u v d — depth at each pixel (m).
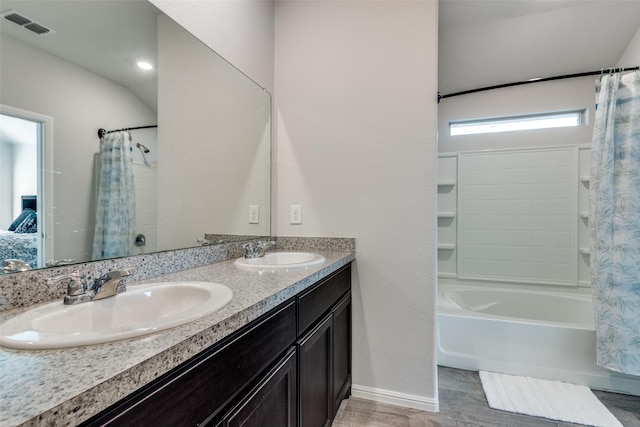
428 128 1.68
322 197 1.88
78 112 0.93
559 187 2.67
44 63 0.84
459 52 2.57
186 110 1.33
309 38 1.91
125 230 1.07
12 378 0.43
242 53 1.68
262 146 1.87
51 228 0.85
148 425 0.51
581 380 1.88
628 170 1.84
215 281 1.06
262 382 0.87
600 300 1.85
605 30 2.23
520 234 2.78
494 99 2.83
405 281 1.72
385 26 1.76
